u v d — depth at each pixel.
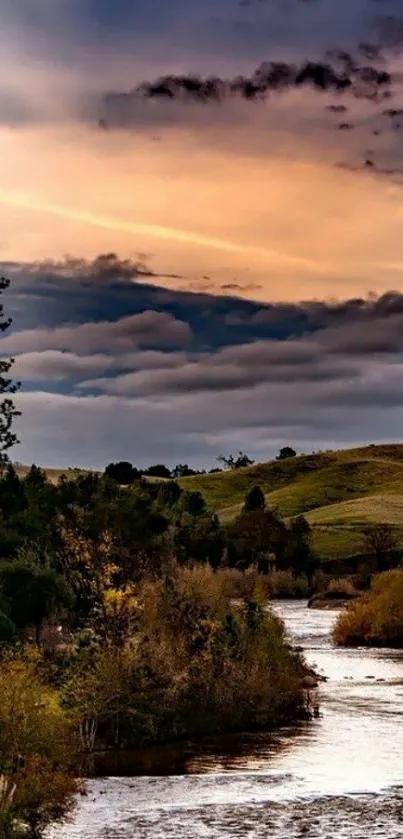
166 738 27.55
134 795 21.50
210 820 19.48
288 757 25.42
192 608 34.19
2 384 44.34
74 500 71.50
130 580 34.53
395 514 168.25
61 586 40.94
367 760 25.00
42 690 23.53
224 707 29.33
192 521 101.50
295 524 127.56
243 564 112.38
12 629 34.91
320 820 19.48
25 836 18.02
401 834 18.55
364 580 95.00
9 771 19.67
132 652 29.25
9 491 63.66
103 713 27.11
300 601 96.69
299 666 38.47
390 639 54.72
